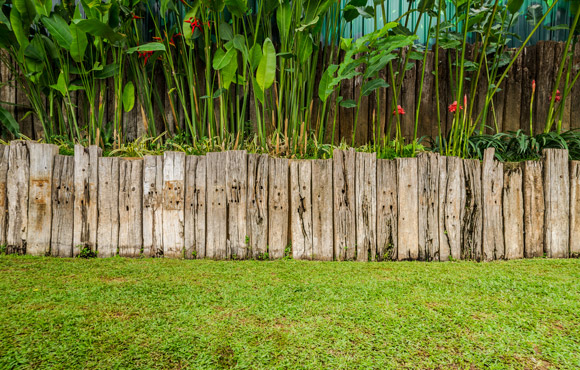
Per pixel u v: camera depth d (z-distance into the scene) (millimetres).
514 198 2777
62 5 3475
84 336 1402
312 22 3029
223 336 1412
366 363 1233
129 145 3385
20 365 1204
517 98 3955
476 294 1900
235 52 3090
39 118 3525
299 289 1955
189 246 2678
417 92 3941
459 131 3379
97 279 2111
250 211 2686
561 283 2094
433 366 1228
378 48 2926
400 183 2727
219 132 3697
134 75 3615
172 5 3424
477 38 3395
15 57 3291
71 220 2688
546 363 1257
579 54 3943
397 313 1641
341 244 2682
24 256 2635
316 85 3879
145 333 1432
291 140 3326
